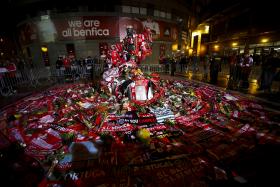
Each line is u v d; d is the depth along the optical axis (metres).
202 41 31.48
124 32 18.77
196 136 3.79
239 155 3.07
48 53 18.81
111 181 2.55
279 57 7.36
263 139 3.55
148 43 6.90
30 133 4.14
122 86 6.26
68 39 18.03
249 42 19.50
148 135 3.69
